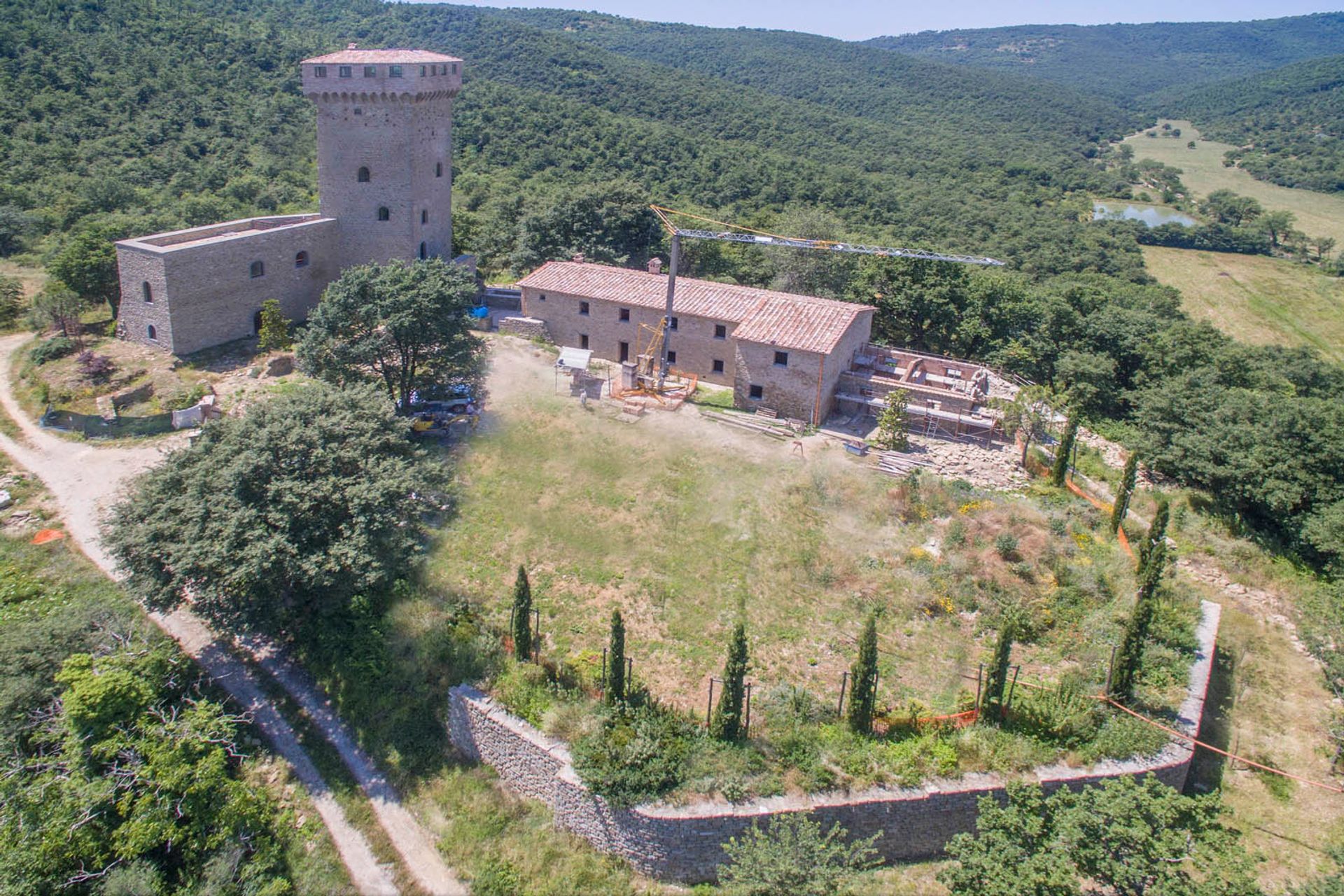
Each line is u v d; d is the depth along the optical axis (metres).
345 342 41.91
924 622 30.45
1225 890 19.56
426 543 33.91
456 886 24.38
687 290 50.97
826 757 24.55
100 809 24.61
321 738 28.64
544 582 32.31
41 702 27.22
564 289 52.44
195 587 27.95
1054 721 25.38
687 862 23.47
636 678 27.73
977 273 61.50
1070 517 36.22
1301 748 27.50
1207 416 43.34
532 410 44.56
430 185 58.66
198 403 45.00
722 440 42.06
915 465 39.81
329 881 24.64
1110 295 75.12
